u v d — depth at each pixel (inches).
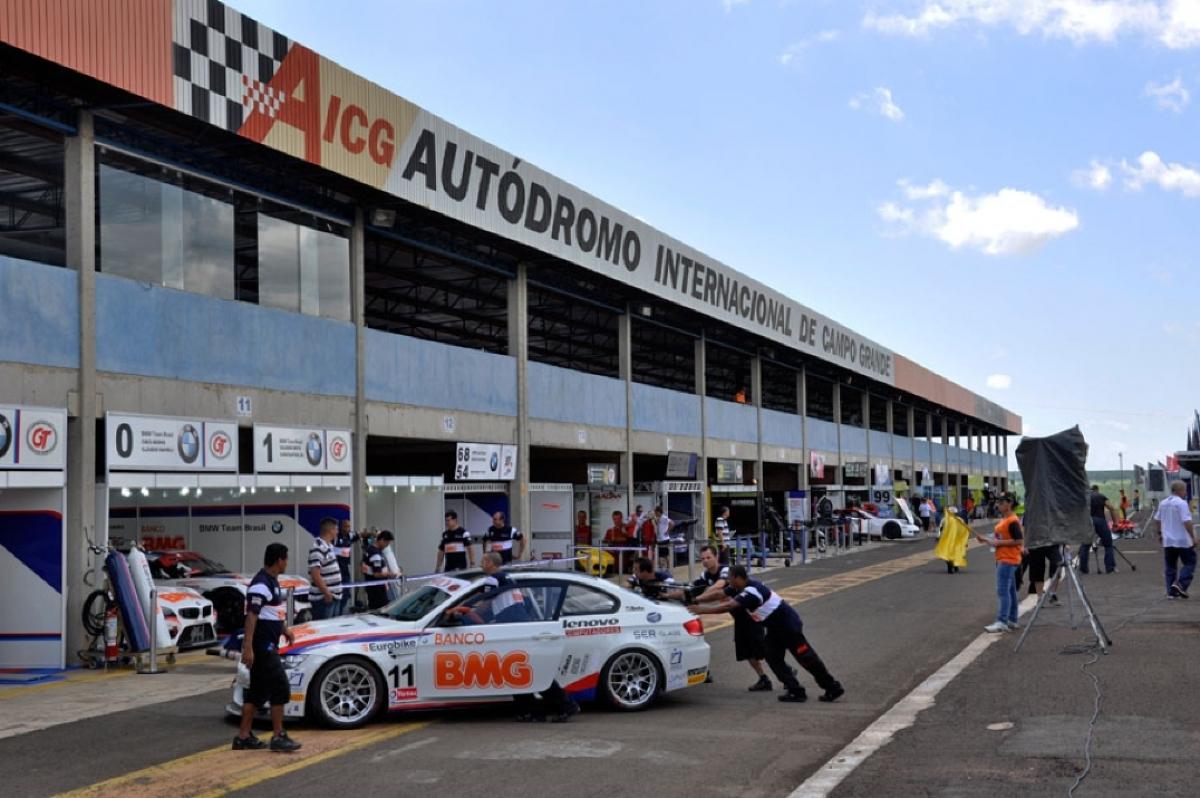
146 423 656.4
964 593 923.4
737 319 1487.5
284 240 800.9
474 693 445.1
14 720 462.0
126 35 605.6
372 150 796.0
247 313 754.8
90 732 434.9
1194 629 627.8
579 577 472.4
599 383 1251.8
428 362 951.0
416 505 983.6
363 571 802.8
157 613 609.3
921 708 438.9
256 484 746.2
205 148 723.4
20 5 548.7
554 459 1423.5
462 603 453.7
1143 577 984.9
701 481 1503.4
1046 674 498.9
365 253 1100.5
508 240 991.6
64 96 624.7
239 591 747.4
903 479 2578.7
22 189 727.7
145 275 679.7
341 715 432.1
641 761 368.5
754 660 500.1
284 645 435.8
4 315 582.6
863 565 1333.7
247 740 396.8
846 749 375.9
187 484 687.1
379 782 345.7
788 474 1983.3
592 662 457.1
